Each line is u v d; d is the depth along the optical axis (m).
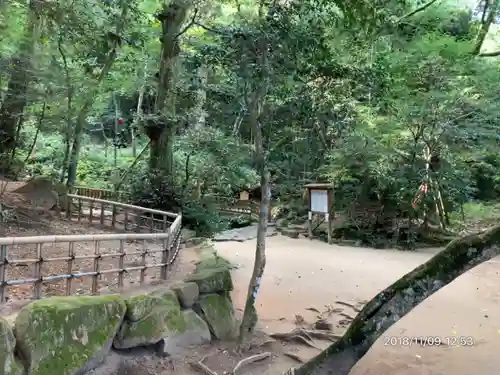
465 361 3.98
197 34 10.54
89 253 5.29
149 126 9.33
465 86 9.27
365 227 10.38
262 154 4.01
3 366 2.44
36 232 5.88
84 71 9.28
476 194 13.29
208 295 4.24
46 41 8.38
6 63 7.33
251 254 8.40
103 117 18.16
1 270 2.93
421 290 2.49
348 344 2.61
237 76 3.82
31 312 2.71
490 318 5.12
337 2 4.60
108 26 8.48
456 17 10.79
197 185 10.60
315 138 9.89
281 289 6.16
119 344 3.29
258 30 3.54
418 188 9.66
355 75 4.27
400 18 8.09
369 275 7.07
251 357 3.74
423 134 9.64
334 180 11.14
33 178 8.37
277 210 12.59
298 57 3.81
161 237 4.21
